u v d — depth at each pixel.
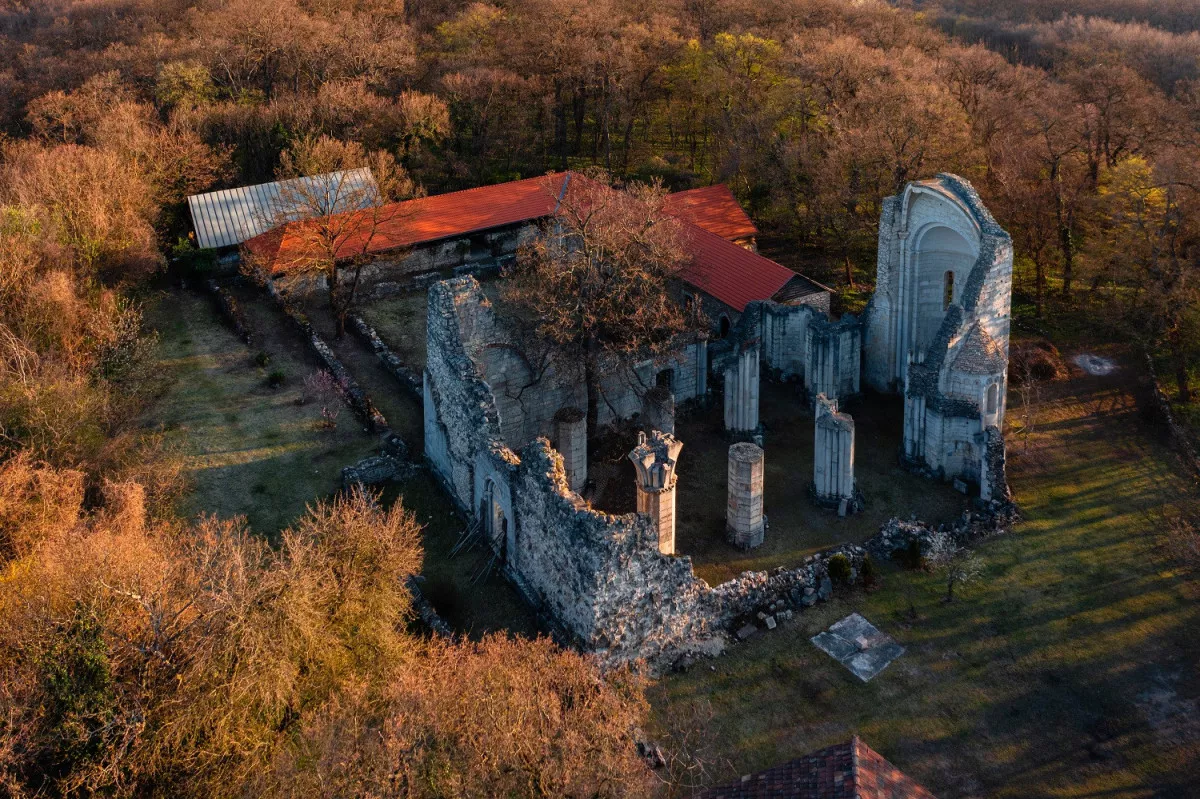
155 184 81.94
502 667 30.39
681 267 64.81
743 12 118.25
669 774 35.41
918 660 41.09
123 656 31.08
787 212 84.38
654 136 110.94
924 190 55.44
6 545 42.06
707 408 61.00
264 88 112.12
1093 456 55.50
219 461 55.06
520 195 85.00
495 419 46.31
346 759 27.23
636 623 40.12
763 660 41.28
